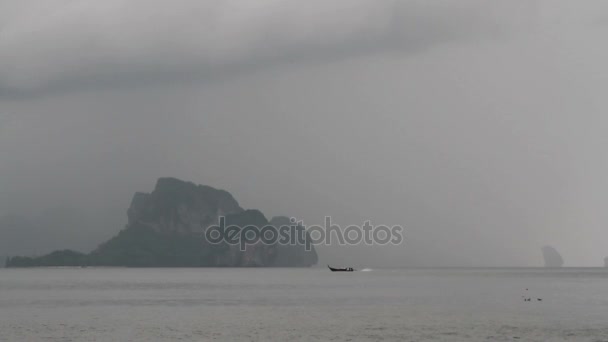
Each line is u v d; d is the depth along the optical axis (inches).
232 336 3489.2
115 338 3417.8
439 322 4052.7
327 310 4940.9
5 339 3385.8
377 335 3508.9
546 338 3344.0
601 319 4158.5
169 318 4352.9
